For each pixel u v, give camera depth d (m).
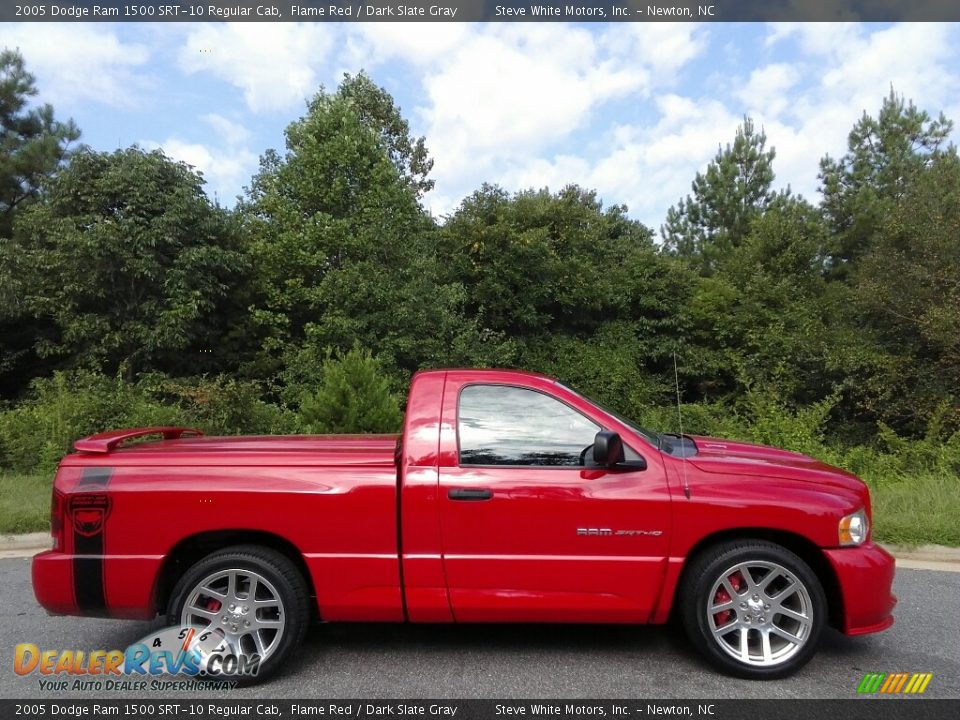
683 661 3.97
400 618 3.84
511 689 3.61
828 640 4.29
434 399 4.01
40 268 16.41
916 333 16.69
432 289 18.45
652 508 3.75
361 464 3.90
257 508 3.79
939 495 7.45
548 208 22.81
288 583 3.77
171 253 16.95
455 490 3.78
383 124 31.23
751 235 26.25
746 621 3.76
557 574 3.76
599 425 3.95
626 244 25.30
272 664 3.72
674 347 22.09
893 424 16.95
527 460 3.88
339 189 19.28
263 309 19.41
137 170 16.36
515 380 4.07
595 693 3.56
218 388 12.86
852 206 25.61
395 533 3.79
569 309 22.33
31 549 6.70
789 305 21.89
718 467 3.87
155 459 3.92
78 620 4.72
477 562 3.77
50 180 17.22
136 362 16.92
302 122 20.95
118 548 3.78
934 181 17.25
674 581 3.75
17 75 19.92
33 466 10.08
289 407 17.00
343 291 17.48
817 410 11.95
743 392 21.33
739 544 3.78
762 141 32.34
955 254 15.81
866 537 3.87
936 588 5.34
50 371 18.03
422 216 22.50
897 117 26.52
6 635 4.45
